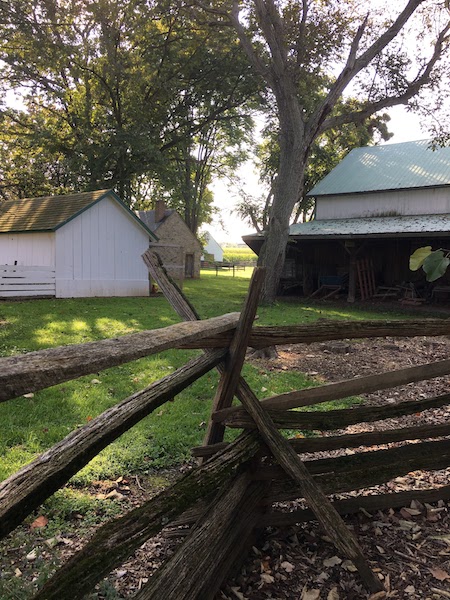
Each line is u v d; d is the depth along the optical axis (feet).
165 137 96.68
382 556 7.89
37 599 4.31
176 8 63.62
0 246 57.77
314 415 8.34
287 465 7.46
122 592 6.75
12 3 70.33
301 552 7.97
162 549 7.81
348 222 66.23
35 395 15.49
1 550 7.70
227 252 275.59
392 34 52.95
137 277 58.90
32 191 103.55
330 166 111.55
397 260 65.00
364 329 8.52
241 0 59.98
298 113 54.65
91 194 55.77
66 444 4.94
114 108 88.94
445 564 7.73
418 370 8.87
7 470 10.37
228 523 6.88
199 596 6.16
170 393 6.39
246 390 8.00
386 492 10.16
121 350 5.18
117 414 5.57
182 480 6.29
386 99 58.44
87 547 4.92
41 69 83.35
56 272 51.49
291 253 73.05
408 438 9.29
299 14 55.98
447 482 10.69
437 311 51.01
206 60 86.48
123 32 81.30
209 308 45.27
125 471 10.82
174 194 138.82
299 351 26.02
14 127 95.76
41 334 27.27
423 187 63.46
